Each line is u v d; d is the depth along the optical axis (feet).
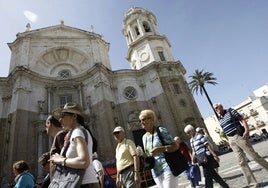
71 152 7.45
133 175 14.98
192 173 24.70
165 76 101.30
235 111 20.08
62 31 113.80
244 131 18.98
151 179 35.88
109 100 90.43
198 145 19.66
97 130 83.82
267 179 19.17
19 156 69.46
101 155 77.82
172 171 10.98
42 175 70.74
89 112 87.35
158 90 96.37
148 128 13.21
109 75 100.07
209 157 18.53
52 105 88.74
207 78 130.82
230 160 48.73
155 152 11.43
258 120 197.06
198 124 90.02
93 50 109.29
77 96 94.79
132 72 103.45
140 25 128.47
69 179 6.75
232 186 20.70
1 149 74.43
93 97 91.97
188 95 98.37
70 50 108.37
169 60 113.50
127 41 136.15
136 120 90.38
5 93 87.92
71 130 8.23
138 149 15.44
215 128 235.61
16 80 85.40
